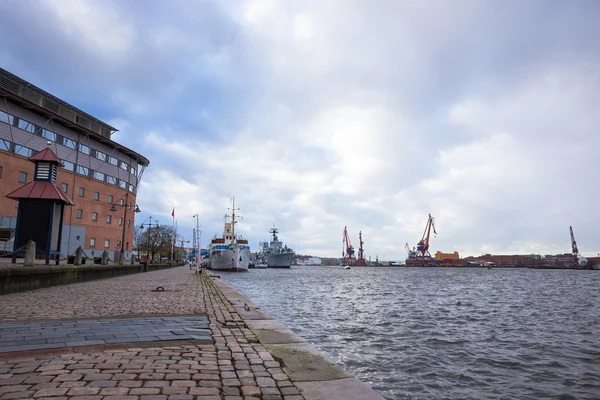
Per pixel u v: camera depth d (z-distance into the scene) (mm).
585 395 10281
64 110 67312
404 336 17734
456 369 12414
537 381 11391
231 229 116875
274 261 180000
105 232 76375
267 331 8641
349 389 4797
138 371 5293
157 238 108000
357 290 51750
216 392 4582
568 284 72938
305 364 5918
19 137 56688
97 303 13797
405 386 10703
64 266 23156
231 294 19156
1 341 7012
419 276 119125
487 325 21672
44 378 4875
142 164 93312
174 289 21594
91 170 73188
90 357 5973
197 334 8039
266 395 4527
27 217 23984
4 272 16219
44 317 10164
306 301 35000
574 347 15883
